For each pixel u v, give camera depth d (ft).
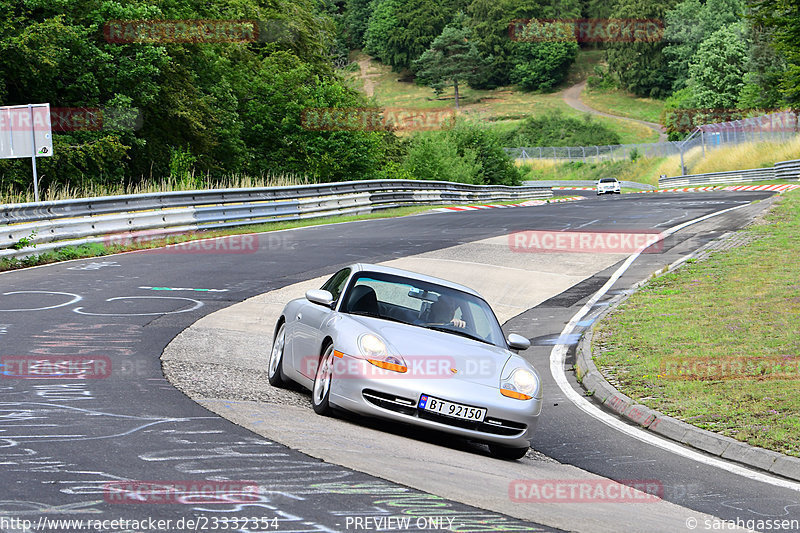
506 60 606.55
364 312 25.71
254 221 88.07
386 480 17.28
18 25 96.73
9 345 31.27
